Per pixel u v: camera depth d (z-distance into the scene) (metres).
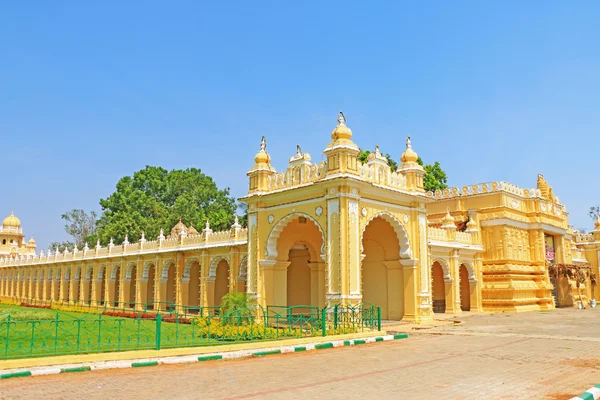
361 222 13.18
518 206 24.06
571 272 25.11
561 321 16.31
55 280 32.19
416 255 15.09
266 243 14.74
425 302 15.10
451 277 20.38
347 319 12.00
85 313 22.55
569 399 5.44
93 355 7.56
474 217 23.22
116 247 26.50
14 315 18.28
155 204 44.00
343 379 6.60
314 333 10.65
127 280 25.38
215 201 48.00
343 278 12.34
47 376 6.75
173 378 6.69
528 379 6.56
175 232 28.95
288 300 17.91
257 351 8.70
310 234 16.31
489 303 22.02
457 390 5.91
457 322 15.60
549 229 24.89
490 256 22.67
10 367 6.89
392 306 15.51
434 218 24.81
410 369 7.34
